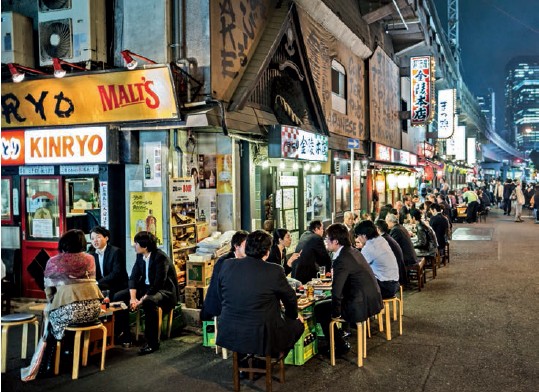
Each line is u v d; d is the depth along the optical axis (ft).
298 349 20.27
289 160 35.94
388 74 67.62
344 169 52.95
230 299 16.97
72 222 29.60
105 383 18.83
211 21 27.07
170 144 27.25
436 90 111.04
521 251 50.03
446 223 43.01
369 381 18.54
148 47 27.37
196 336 24.58
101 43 27.25
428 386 17.94
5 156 28.99
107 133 26.58
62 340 20.43
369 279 20.53
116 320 23.13
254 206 32.68
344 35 49.19
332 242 20.66
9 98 28.04
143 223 27.27
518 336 23.44
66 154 27.53
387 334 23.54
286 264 29.04
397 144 73.26
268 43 32.55
